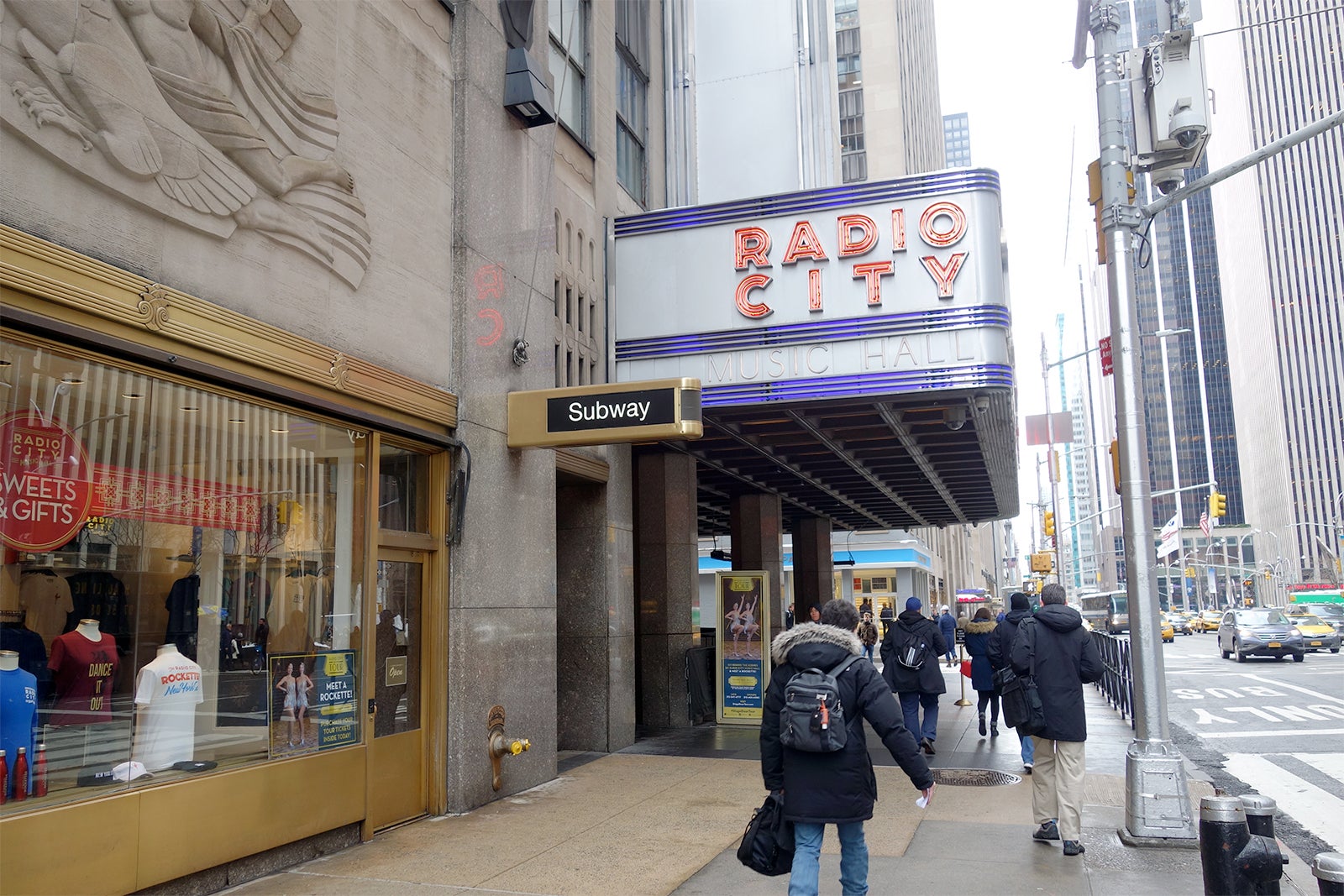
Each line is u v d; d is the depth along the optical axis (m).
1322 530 114.44
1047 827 7.04
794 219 11.81
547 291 10.30
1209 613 58.47
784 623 25.05
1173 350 150.12
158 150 5.58
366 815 7.17
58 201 5.00
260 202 6.39
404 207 8.01
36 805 4.88
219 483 6.18
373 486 7.54
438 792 8.08
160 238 5.62
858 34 68.88
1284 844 7.59
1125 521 7.69
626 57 14.88
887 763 10.63
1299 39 119.94
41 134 4.90
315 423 7.05
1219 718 15.75
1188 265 150.88
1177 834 6.93
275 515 6.63
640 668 14.49
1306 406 117.56
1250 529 135.75
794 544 28.08
